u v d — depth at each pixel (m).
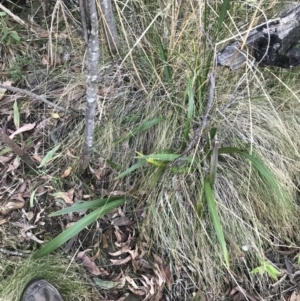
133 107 1.55
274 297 1.48
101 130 1.51
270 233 1.52
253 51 1.38
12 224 1.42
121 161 1.50
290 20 1.33
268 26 1.29
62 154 1.50
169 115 1.49
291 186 1.52
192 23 1.48
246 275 1.48
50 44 1.56
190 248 1.45
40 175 1.48
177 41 1.40
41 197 1.46
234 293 1.46
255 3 1.43
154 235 1.45
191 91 1.30
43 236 1.42
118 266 1.44
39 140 1.54
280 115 1.57
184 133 1.35
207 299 1.43
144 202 1.46
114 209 1.47
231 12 1.44
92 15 0.93
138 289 1.41
